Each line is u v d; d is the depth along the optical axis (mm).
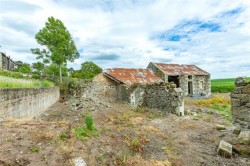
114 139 6547
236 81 8055
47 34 27703
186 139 7902
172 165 5398
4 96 7273
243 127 7684
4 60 30938
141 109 15852
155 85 16500
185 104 20188
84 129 6871
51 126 6984
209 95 32344
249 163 5629
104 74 24875
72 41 30188
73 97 23875
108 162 5020
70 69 46844
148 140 7188
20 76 24547
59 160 4738
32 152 4922
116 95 24844
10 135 5750
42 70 34031
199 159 5887
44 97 14922
